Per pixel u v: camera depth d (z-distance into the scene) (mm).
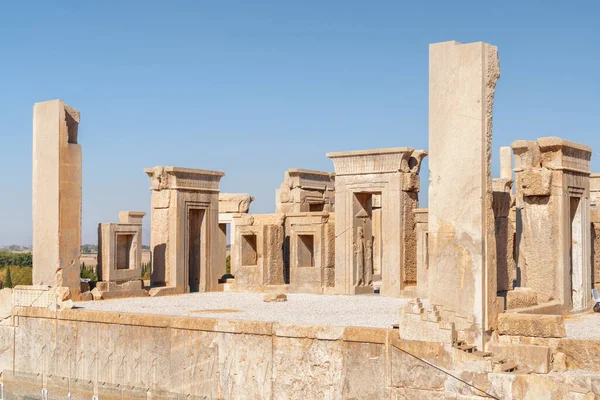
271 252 30188
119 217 29172
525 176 22469
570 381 14602
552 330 16047
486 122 16344
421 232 26484
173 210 29672
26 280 52094
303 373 17281
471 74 16312
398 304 24234
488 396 14969
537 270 22422
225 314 20812
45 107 24250
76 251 24547
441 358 15555
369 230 29266
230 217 37062
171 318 19281
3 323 22812
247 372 18031
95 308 22594
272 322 17859
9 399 22297
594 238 25594
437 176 16734
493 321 16328
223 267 34656
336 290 28562
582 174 23672
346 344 16781
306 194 36594
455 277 16438
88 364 20828
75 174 24422
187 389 18938
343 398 16766
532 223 22547
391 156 27422
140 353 19812
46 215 24203
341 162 28625
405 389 15992
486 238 16234
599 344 15547
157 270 29906
